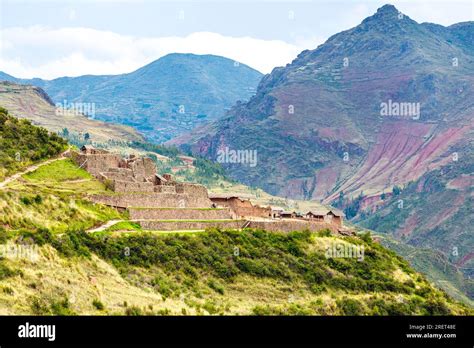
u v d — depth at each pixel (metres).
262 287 169.38
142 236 161.88
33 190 170.75
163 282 148.50
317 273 188.00
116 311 119.06
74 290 121.44
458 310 199.88
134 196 191.12
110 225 168.00
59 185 187.62
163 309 126.12
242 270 172.75
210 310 137.75
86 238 147.88
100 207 176.62
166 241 166.38
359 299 180.50
